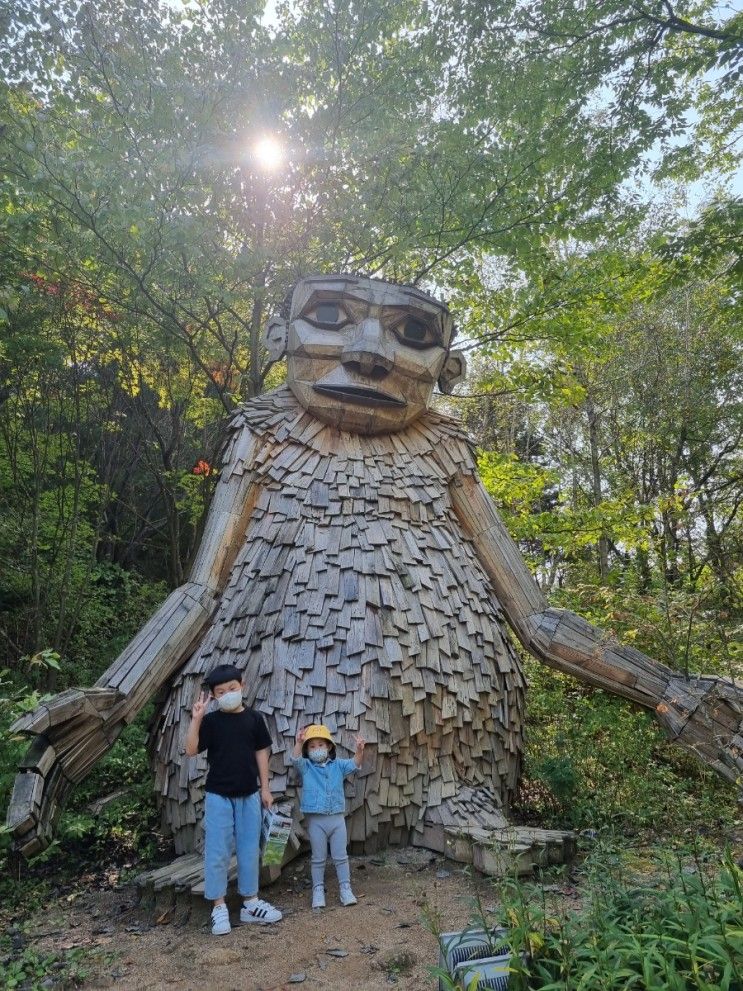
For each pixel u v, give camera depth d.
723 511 12.39
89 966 3.07
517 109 7.86
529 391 9.96
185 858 4.00
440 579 4.65
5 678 7.83
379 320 5.07
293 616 4.31
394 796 4.07
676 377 13.56
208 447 13.44
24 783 3.67
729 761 4.39
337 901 3.55
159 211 6.78
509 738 4.64
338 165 8.32
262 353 10.73
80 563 9.62
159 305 8.02
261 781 3.56
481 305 9.43
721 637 6.41
